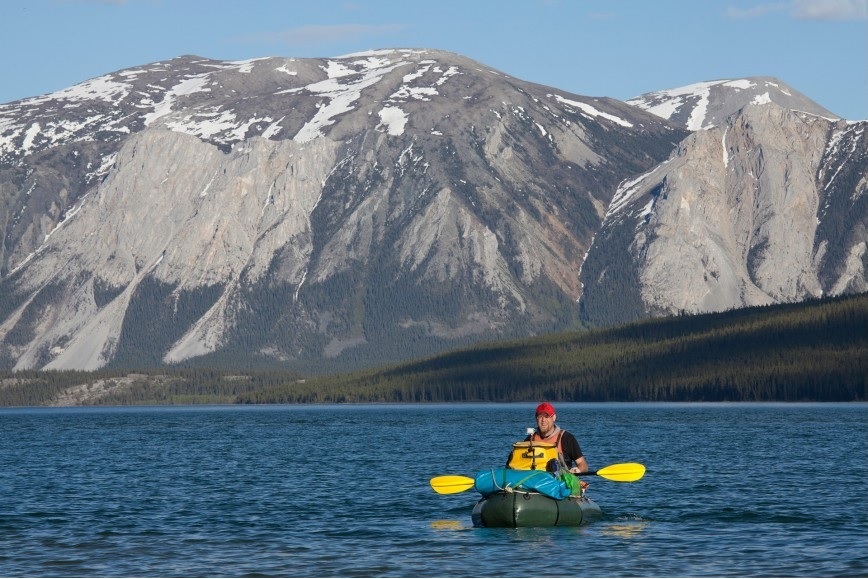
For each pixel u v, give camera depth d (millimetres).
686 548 54844
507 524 59844
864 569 49375
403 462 114688
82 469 111938
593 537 58156
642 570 49625
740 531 60406
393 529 62906
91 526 66188
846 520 64500
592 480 89250
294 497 80812
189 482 94750
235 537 60969
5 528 65500
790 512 68188
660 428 188000
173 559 54250
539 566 50688
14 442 175375
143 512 72875
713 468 100500
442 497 79312
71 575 50656
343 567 51281
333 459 121250
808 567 50000
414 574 49469
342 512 71125
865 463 104938
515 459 61469
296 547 57188
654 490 81625
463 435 176500
